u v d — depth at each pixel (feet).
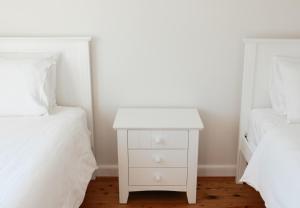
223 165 8.79
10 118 6.97
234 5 7.68
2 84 7.04
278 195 5.36
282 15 7.72
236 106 8.37
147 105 8.42
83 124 7.38
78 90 8.10
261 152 6.37
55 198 4.90
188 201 7.73
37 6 7.76
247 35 7.88
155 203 7.76
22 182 4.36
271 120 6.97
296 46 7.58
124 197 7.70
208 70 8.13
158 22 7.82
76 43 7.75
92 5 7.73
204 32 7.87
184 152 7.38
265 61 7.70
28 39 7.72
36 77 7.18
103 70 8.17
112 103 8.43
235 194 8.09
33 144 5.56
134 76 8.21
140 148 7.36
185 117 7.68
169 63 8.10
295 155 5.35
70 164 5.86
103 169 8.80
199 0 7.66
